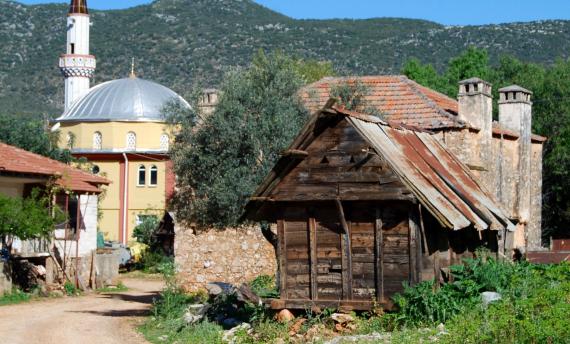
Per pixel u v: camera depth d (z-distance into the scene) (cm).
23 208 3494
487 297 1831
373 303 1959
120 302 3509
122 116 7038
